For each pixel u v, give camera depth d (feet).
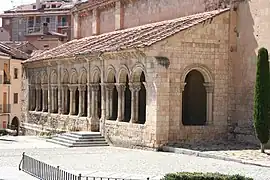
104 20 189.98
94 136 140.77
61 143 141.18
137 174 80.89
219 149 110.73
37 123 194.39
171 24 134.41
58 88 176.35
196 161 97.96
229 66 126.21
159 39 118.42
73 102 166.81
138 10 167.12
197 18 127.85
